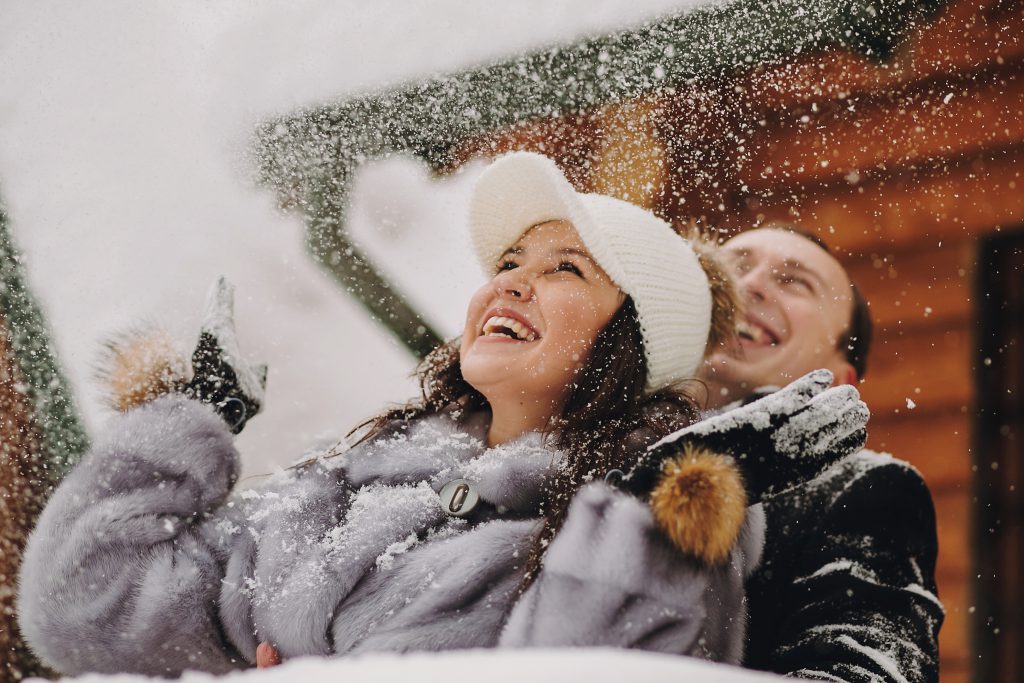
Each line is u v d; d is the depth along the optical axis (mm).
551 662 802
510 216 1478
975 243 2367
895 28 2301
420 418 1542
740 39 2283
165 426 1442
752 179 2338
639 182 2328
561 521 1194
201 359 1526
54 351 2043
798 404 1178
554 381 1366
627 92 2316
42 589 1364
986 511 2383
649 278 1398
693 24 2281
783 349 1749
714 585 1156
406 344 2268
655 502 1106
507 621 1122
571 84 2303
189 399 1486
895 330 2428
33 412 1951
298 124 2359
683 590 1079
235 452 1474
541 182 1436
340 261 2311
